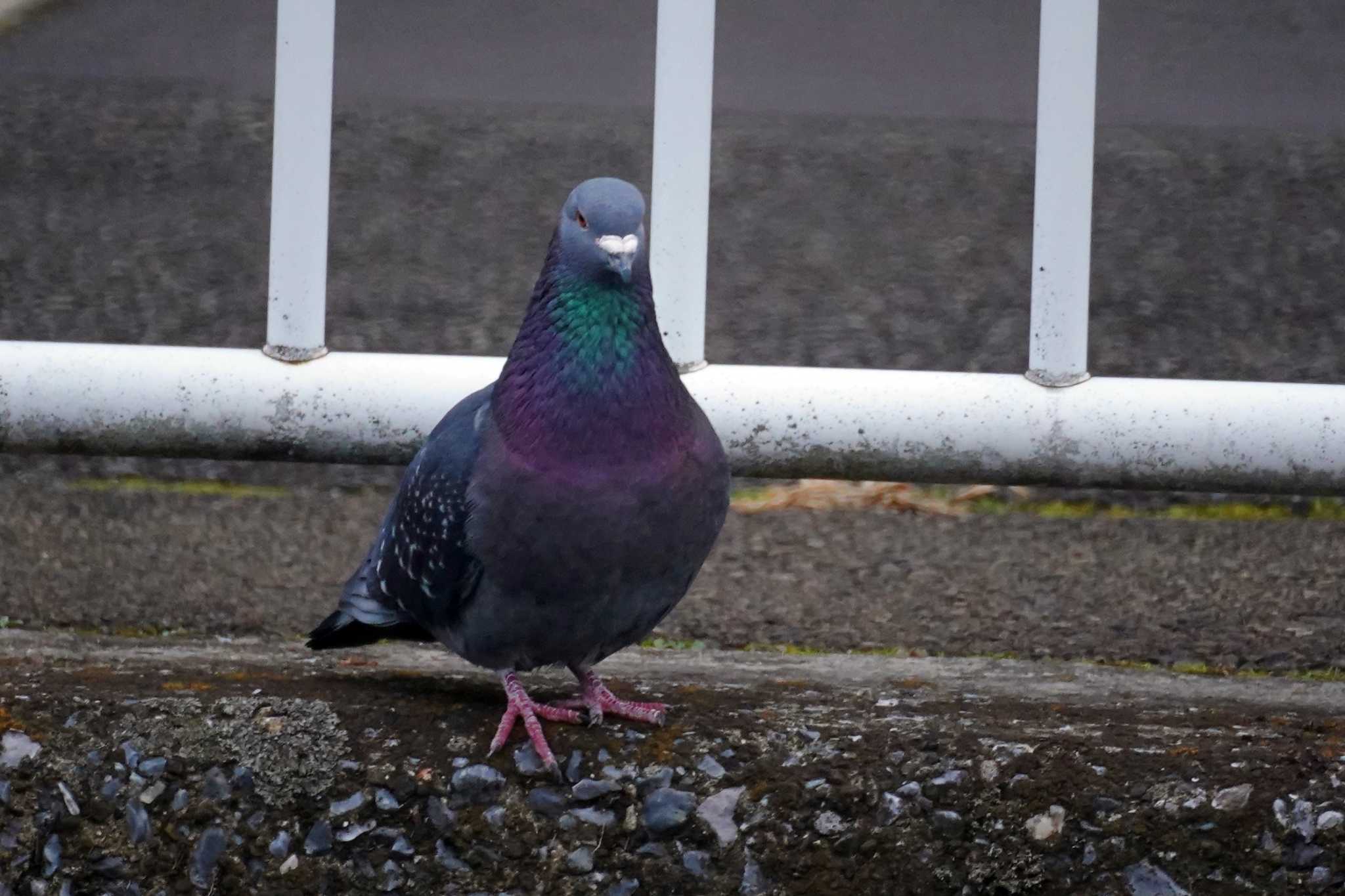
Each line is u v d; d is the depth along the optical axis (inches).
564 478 199.0
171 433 236.5
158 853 202.1
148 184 611.5
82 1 903.1
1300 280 534.3
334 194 606.2
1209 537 341.7
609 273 197.8
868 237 585.3
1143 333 493.4
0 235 557.0
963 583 303.9
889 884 199.5
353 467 404.8
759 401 237.0
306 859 201.5
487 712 210.2
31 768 201.9
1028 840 197.6
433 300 520.7
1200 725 204.1
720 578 309.1
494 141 673.0
